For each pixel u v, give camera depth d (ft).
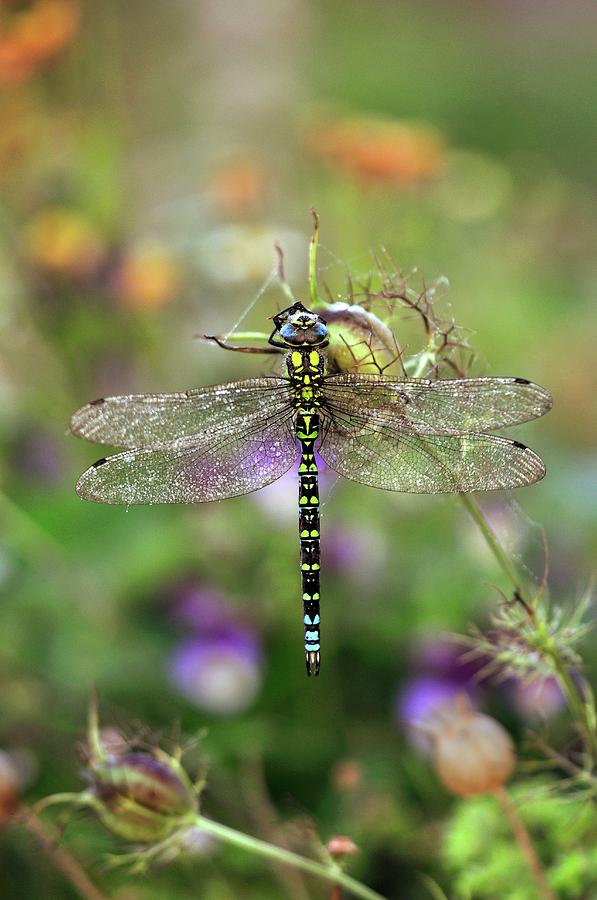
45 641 2.18
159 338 2.52
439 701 2.10
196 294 2.55
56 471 2.38
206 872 1.99
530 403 1.75
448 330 1.75
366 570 2.21
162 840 1.74
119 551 2.27
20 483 2.37
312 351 1.78
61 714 2.12
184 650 2.17
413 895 1.99
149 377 2.51
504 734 1.78
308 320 1.75
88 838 2.01
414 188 2.65
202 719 2.14
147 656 2.17
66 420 2.46
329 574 2.20
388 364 1.76
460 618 2.17
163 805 1.73
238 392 1.84
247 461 1.83
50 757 2.09
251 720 2.14
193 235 2.66
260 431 1.83
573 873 1.80
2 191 2.60
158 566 2.23
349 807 2.04
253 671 2.15
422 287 1.75
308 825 1.88
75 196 2.63
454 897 1.88
